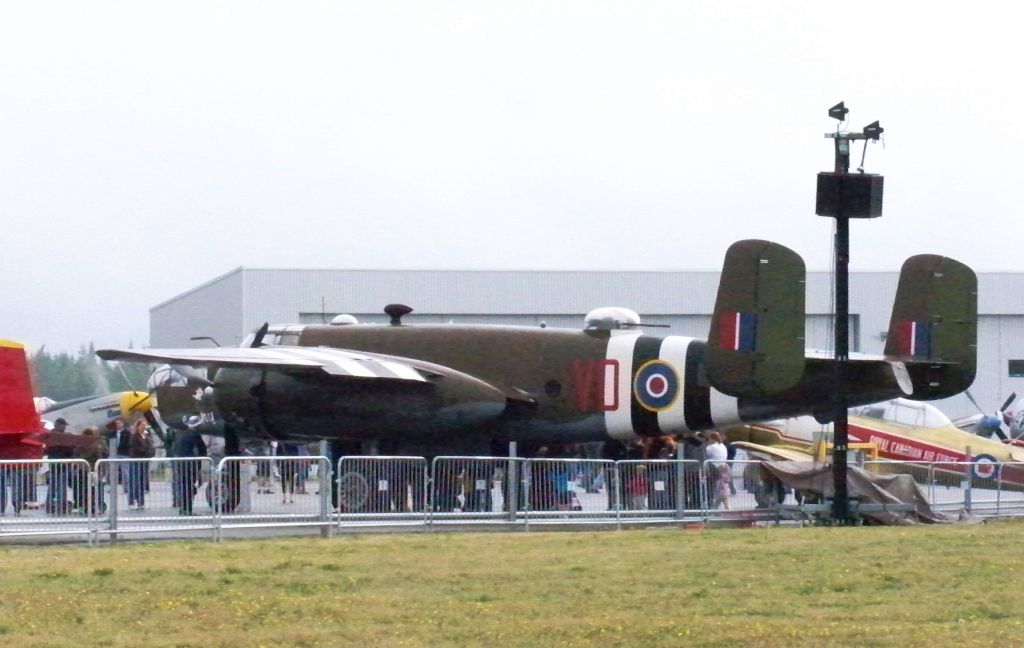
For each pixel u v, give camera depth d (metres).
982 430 126.44
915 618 34.16
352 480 61.25
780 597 37.59
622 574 42.34
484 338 75.38
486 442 75.06
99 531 55.38
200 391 84.81
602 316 74.75
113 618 34.59
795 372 63.91
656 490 65.31
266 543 54.41
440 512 62.47
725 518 66.50
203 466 57.47
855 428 102.81
